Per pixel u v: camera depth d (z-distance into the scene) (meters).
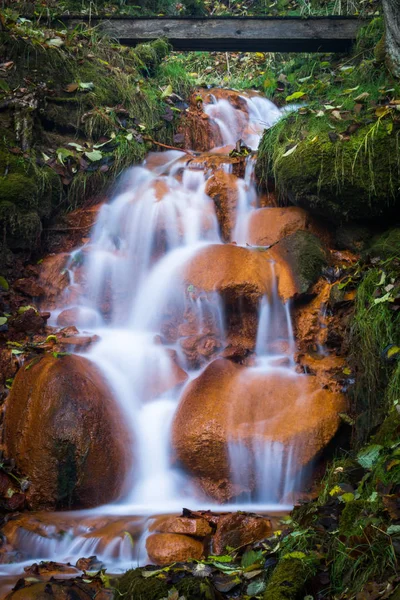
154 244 5.67
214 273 5.02
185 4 10.63
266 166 5.79
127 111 6.72
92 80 6.77
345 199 5.24
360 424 4.16
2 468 4.11
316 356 4.74
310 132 5.52
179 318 5.10
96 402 4.20
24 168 5.65
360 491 3.31
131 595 2.91
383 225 5.35
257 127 7.48
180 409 4.41
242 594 2.97
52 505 4.05
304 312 4.96
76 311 5.31
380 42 6.68
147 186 5.97
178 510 4.02
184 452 4.23
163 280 5.24
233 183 5.89
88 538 3.65
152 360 4.79
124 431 4.30
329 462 4.23
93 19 7.86
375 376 4.17
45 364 4.34
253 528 3.58
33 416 4.15
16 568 3.53
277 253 5.17
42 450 4.06
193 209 5.79
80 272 5.53
